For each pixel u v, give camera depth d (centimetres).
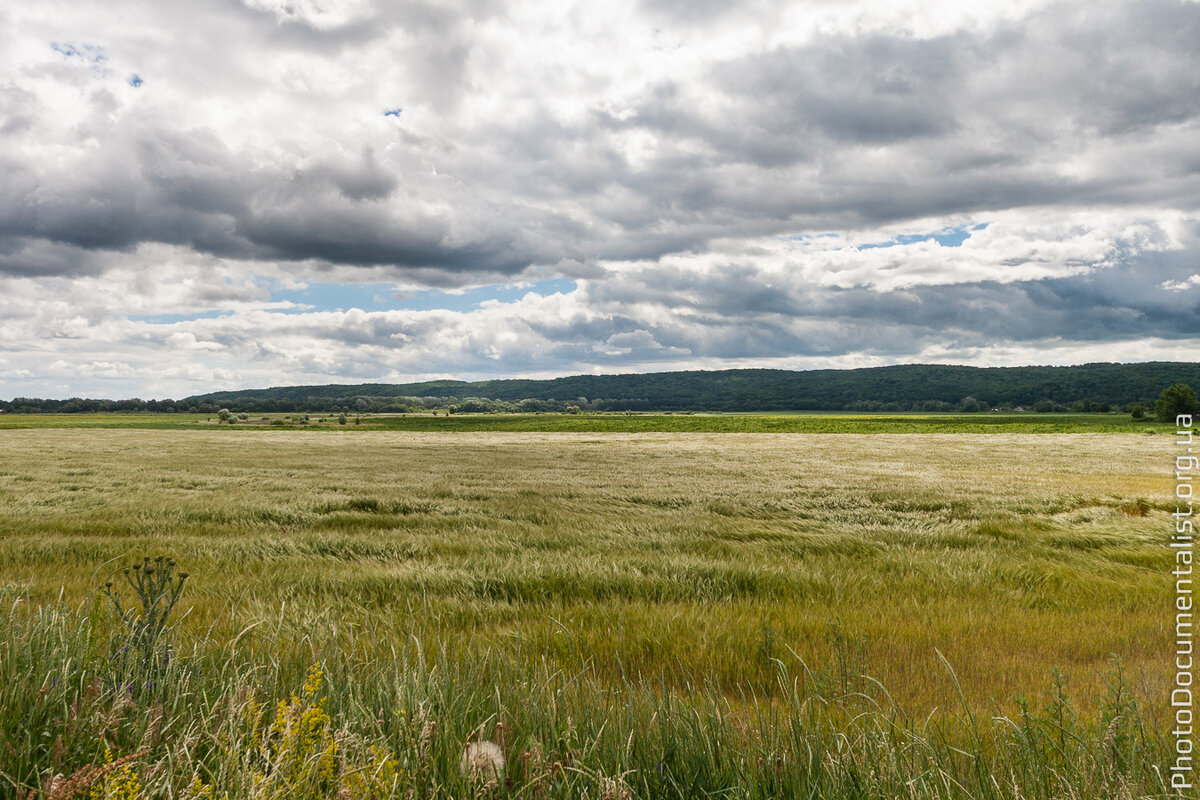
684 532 1359
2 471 2498
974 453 4144
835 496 1953
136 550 1042
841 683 446
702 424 9481
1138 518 1492
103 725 261
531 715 320
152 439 5812
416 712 296
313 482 2330
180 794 215
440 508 1716
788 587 873
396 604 749
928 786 267
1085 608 794
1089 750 289
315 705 296
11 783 223
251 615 614
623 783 246
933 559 1091
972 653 585
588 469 3075
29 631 376
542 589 827
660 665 534
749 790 265
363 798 221
